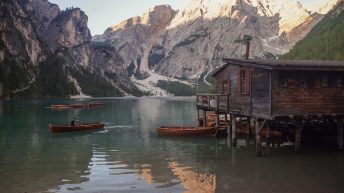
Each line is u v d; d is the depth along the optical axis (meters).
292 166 29.09
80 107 123.00
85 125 56.19
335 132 38.31
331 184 24.00
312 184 24.02
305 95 32.31
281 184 24.08
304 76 32.41
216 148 38.12
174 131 48.12
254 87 34.19
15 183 24.89
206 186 23.81
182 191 22.75
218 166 29.67
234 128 38.88
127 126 63.06
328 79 33.22
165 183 24.62
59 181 25.34
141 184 24.41
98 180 25.52
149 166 29.95
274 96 31.41
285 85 31.73
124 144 42.25
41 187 23.91
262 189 23.00
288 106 31.75
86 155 35.38
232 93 39.09
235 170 28.16
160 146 40.34
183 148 38.72
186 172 27.73
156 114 91.69
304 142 39.44
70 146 41.22
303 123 33.41
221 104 42.09
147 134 51.44
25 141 45.31
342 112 33.53
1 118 78.81
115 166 30.06
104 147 40.25
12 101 176.75
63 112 98.25
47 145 42.03
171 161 31.97
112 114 91.94
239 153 35.03
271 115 31.30
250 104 34.88
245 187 23.48
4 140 46.19
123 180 25.48
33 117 81.69
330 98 33.19
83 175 26.97
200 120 50.84
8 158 33.94
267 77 32.00
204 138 45.47
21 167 29.88
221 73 42.28
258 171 27.70
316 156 32.62
